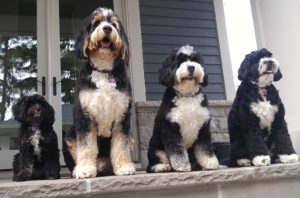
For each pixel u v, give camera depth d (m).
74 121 2.32
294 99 3.24
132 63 3.96
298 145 3.10
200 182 2.10
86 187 1.88
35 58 3.91
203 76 2.48
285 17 3.34
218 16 4.47
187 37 4.30
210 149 2.43
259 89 2.62
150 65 4.05
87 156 2.19
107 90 2.23
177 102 2.39
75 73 3.94
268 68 2.57
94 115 2.22
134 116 3.76
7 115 3.72
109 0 4.21
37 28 3.94
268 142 2.68
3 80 3.79
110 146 2.38
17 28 3.93
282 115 2.61
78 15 4.10
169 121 2.37
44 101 2.64
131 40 4.02
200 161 2.43
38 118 2.54
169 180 2.04
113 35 2.26
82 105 2.23
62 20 4.04
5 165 3.52
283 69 3.35
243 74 2.67
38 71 3.82
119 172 2.22
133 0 4.14
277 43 3.43
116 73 2.32
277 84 3.42
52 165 2.52
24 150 2.52
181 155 2.31
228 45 4.44
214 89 4.28
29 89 3.83
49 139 2.55
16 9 3.96
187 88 2.41
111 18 2.38
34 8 4.01
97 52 2.30
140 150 3.66
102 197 1.93
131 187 1.95
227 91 4.29
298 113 3.20
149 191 2.03
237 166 2.65
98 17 2.35
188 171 2.25
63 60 3.94
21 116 2.56
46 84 3.81
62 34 4.01
